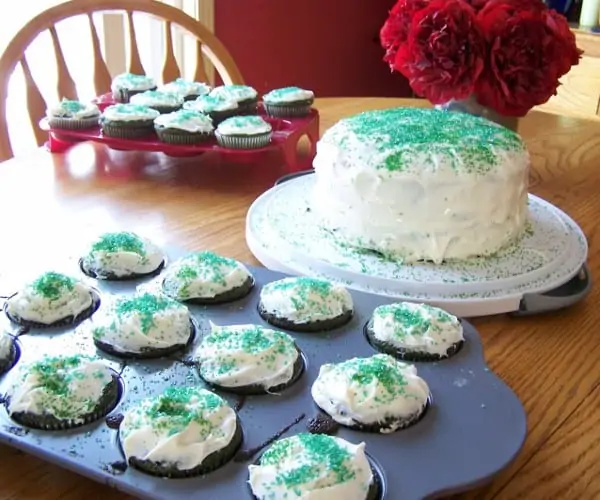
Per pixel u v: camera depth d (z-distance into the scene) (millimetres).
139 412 583
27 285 757
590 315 863
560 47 1164
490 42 1149
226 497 529
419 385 631
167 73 1756
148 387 650
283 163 1317
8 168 1241
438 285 845
